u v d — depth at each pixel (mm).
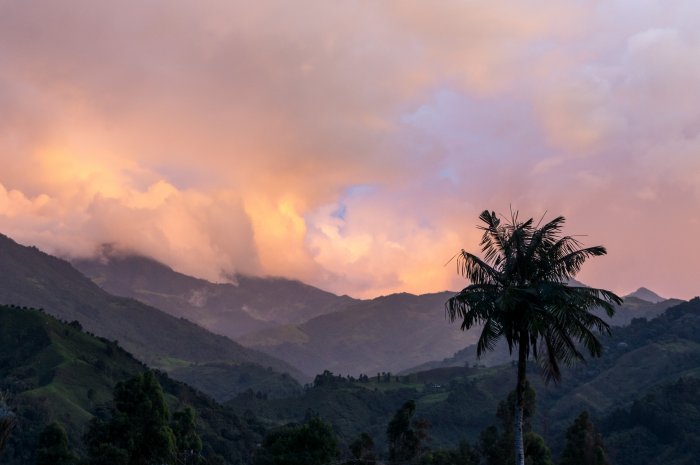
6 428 35500
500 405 99500
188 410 119438
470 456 107312
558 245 35312
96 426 90125
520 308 34031
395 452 117125
